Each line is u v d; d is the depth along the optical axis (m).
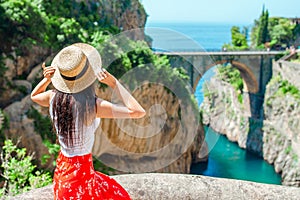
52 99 2.48
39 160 15.82
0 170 11.38
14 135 15.98
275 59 34.75
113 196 2.69
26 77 18.53
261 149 32.28
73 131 2.42
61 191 2.50
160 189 3.47
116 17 29.89
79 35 21.09
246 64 34.50
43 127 16.48
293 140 29.11
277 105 32.16
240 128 35.84
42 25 19.48
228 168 29.50
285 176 28.48
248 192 3.43
